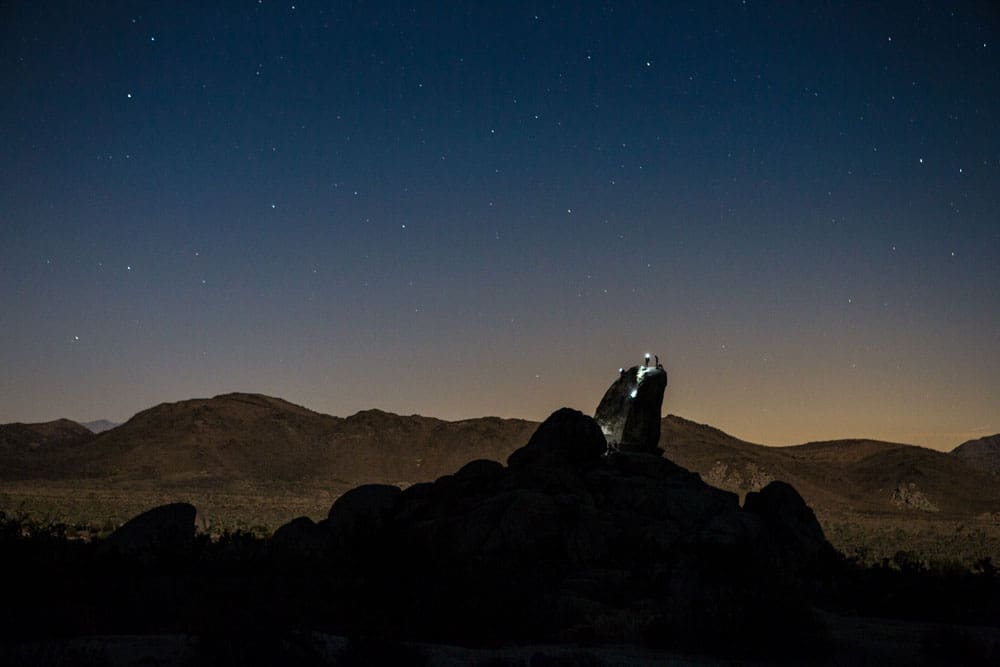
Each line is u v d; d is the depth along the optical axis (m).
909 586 23.56
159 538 25.03
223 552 25.14
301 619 15.20
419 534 26.91
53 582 17.25
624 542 28.02
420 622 15.81
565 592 20.95
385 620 15.94
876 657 14.47
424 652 12.89
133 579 19.66
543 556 26.91
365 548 22.56
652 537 28.33
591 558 26.98
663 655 14.30
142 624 14.93
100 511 61.66
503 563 24.41
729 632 14.77
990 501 128.38
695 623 15.21
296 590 18.36
